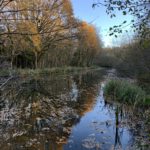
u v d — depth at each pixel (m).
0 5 2.54
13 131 7.63
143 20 4.12
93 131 7.95
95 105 12.41
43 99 13.46
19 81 17.00
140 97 10.80
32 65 29.91
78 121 9.20
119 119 9.41
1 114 9.47
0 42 4.05
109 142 6.93
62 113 10.35
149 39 4.36
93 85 22.42
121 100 11.98
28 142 6.76
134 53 18.55
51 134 7.53
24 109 10.67
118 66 31.42
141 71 17.47
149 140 7.01
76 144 6.73
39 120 9.02
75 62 52.31
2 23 3.23
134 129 8.12
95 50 60.47
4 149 6.23
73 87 20.02
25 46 18.66
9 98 12.78
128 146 6.60
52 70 31.47
